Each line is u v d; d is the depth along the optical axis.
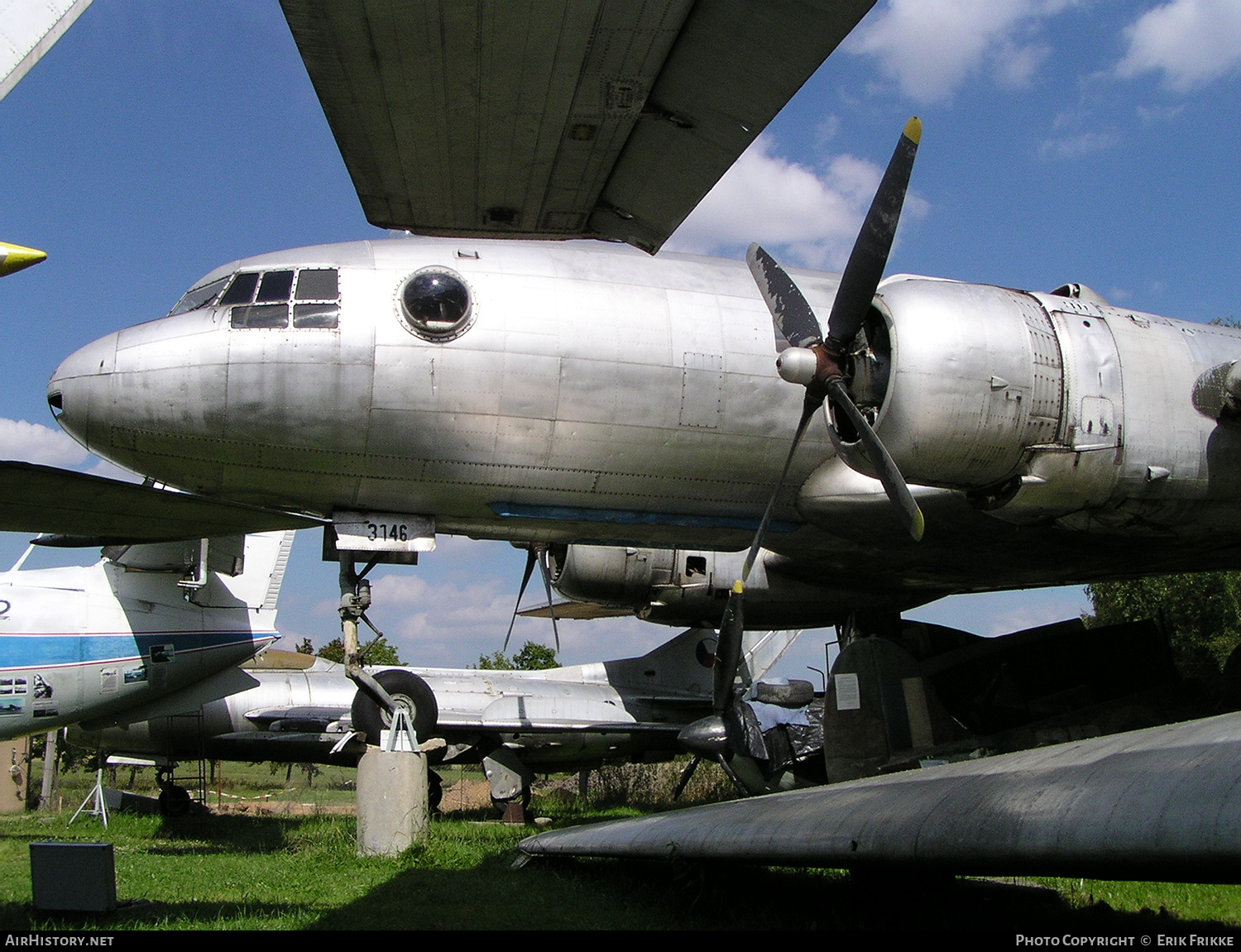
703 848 5.38
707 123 4.89
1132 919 5.43
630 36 4.25
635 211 5.69
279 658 17.14
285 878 6.97
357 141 4.95
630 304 9.42
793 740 10.66
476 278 9.16
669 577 13.29
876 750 9.23
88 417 8.85
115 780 23.02
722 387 9.48
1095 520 7.70
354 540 9.53
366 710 9.28
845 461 7.60
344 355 8.79
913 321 7.19
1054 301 7.64
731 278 10.03
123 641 12.06
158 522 6.91
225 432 8.84
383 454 9.07
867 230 6.98
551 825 12.41
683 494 9.86
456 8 4.01
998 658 9.95
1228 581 24.39
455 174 5.27
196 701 12.95
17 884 6.33
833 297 10.38
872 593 12.95
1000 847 3.67
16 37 3.64
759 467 9.76
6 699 11.27
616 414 9.29
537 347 9.06
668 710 17.39
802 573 12.29
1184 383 7.50
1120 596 25.95
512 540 10.66
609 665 18.03
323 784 27.03
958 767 5.17
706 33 4.32
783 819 5.17
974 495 7.80
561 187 5.44
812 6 4.12
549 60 4.38
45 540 8.51
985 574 11.13
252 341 8.76
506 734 15.26
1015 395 7.18
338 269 9.05
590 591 13.31
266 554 13.61
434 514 9.76
